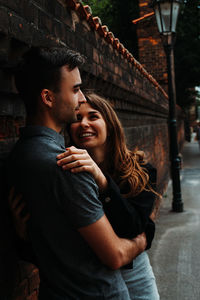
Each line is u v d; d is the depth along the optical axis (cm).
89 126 166
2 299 148
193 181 1111
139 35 1359
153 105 789
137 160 168
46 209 110
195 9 1633
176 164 723
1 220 139
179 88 2097
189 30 1756
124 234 135
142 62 1376
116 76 384
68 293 116
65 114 122
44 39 182
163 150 1098
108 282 121
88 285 118
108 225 116
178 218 663
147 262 166
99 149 170
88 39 274
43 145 114
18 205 128
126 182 154
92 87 304
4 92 152
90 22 270
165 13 681
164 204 801
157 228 599
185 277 389
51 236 112
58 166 109
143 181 154
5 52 146
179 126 2309
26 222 125
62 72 118
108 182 134
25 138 119
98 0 398
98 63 305
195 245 498
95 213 111
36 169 110
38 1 175
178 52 1891
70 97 121
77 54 122
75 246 114
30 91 120
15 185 117
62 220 111
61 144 124
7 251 148
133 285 157
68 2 218
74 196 108
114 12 646
